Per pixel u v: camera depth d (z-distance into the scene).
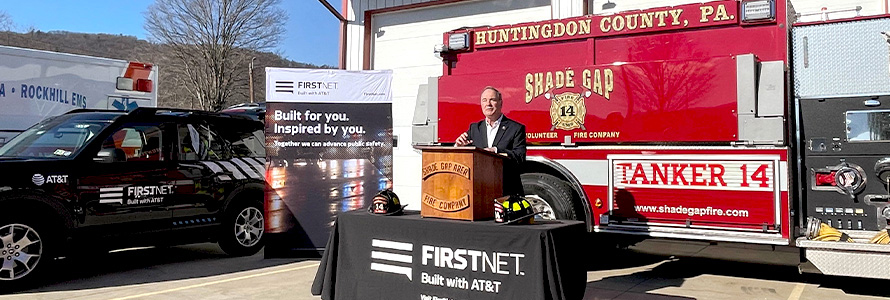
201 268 6.82
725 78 5.35
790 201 5.18
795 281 5.97
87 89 9.59
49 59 9.09
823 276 6.18
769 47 5.55
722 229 5.38
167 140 6.88
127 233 6.39
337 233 4.59
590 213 5.91
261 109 8.98
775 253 5.59
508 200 4.14
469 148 4.11
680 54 5.89
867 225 5.14
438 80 6.70
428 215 4.32
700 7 5.80
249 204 7.64
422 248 4.20
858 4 7.67
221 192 7.27
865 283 5.85
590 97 5.93
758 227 5.25
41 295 5.58
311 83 7.23
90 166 6.15
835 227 5.25
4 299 5.43
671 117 5.55
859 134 5.18
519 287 3.86
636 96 5.71
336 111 7.27
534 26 6.51
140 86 10.32
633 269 6.59
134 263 7.16
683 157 5.52
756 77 5.27
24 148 6.46
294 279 6.21
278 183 7.22
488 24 9.98
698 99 5.45
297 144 7.25
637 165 5.72
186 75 46.09
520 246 3.87
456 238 4.08
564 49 6.37
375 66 11.02
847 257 4.93
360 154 7.28
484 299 3.96
